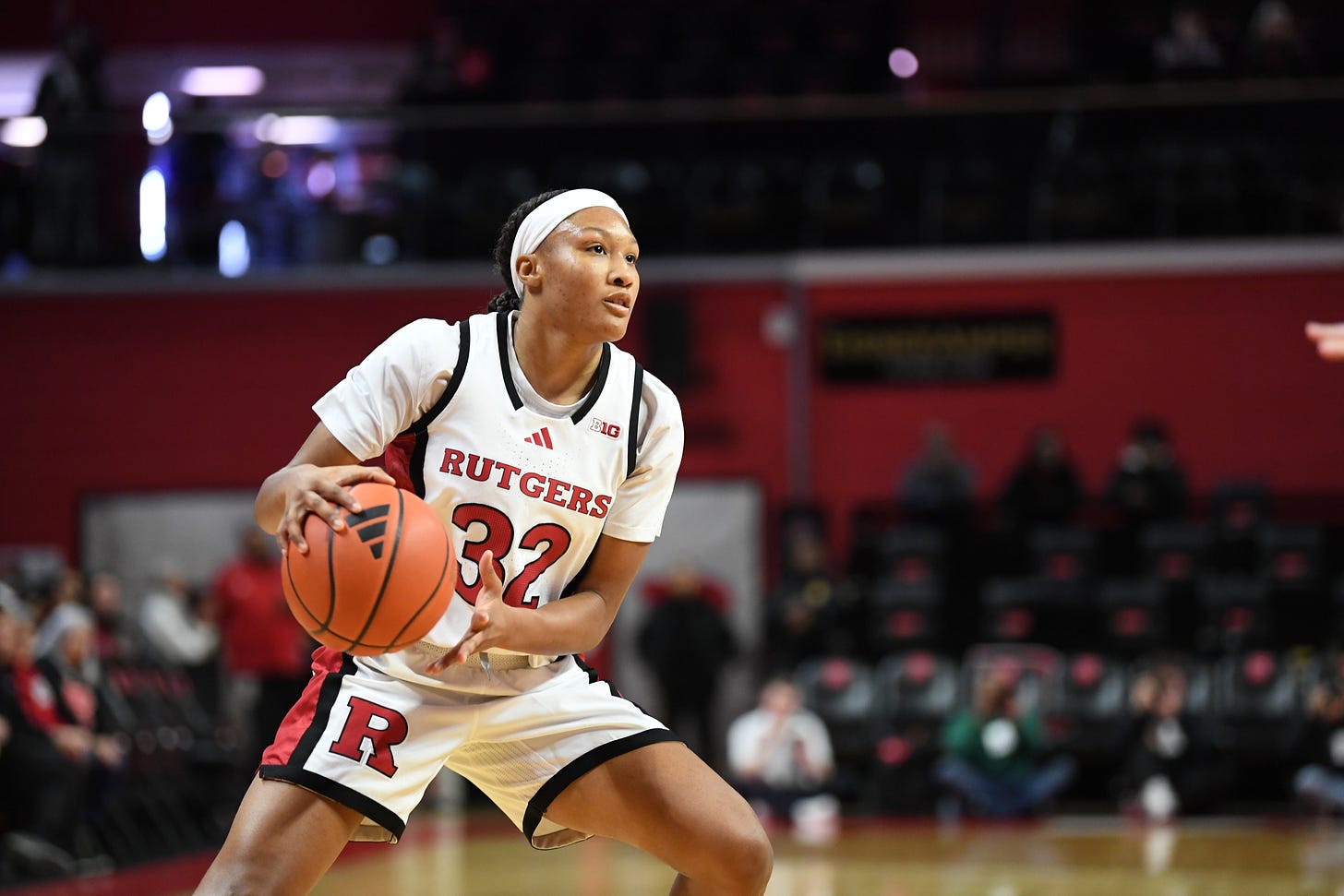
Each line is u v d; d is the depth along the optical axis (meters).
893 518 48.53
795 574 43.66
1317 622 41.94
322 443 11.12
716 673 43.75
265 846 10.76
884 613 42.91
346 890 25.08
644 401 11.88
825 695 41.34
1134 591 42.03
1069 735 39.75
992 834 34.88
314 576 10.12
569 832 12.09
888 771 39.44
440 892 24.66
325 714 11.24
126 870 29.70
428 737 11.35
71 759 29.08
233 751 37.50
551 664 11.88
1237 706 39.56
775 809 37.75
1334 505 48.38
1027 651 41.38
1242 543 43.47
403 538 10.22
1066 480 45.56
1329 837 33.53
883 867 28.19
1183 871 27.16
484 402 11.32
